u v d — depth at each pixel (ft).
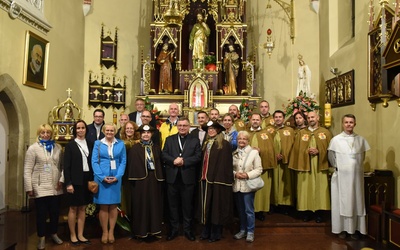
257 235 16.74
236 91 29.37
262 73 31.65
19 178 20.36
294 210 20.20
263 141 18.21
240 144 15.85
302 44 29.43
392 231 14.10
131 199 15.69
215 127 15.64
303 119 19.06
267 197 18.03
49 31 23.35
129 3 31.99
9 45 18.94
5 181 20.29
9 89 19.04
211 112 18.69
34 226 17.52
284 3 29.53
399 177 15.96
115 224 16.80
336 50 25.85
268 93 31.17
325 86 26.27
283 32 30.60
